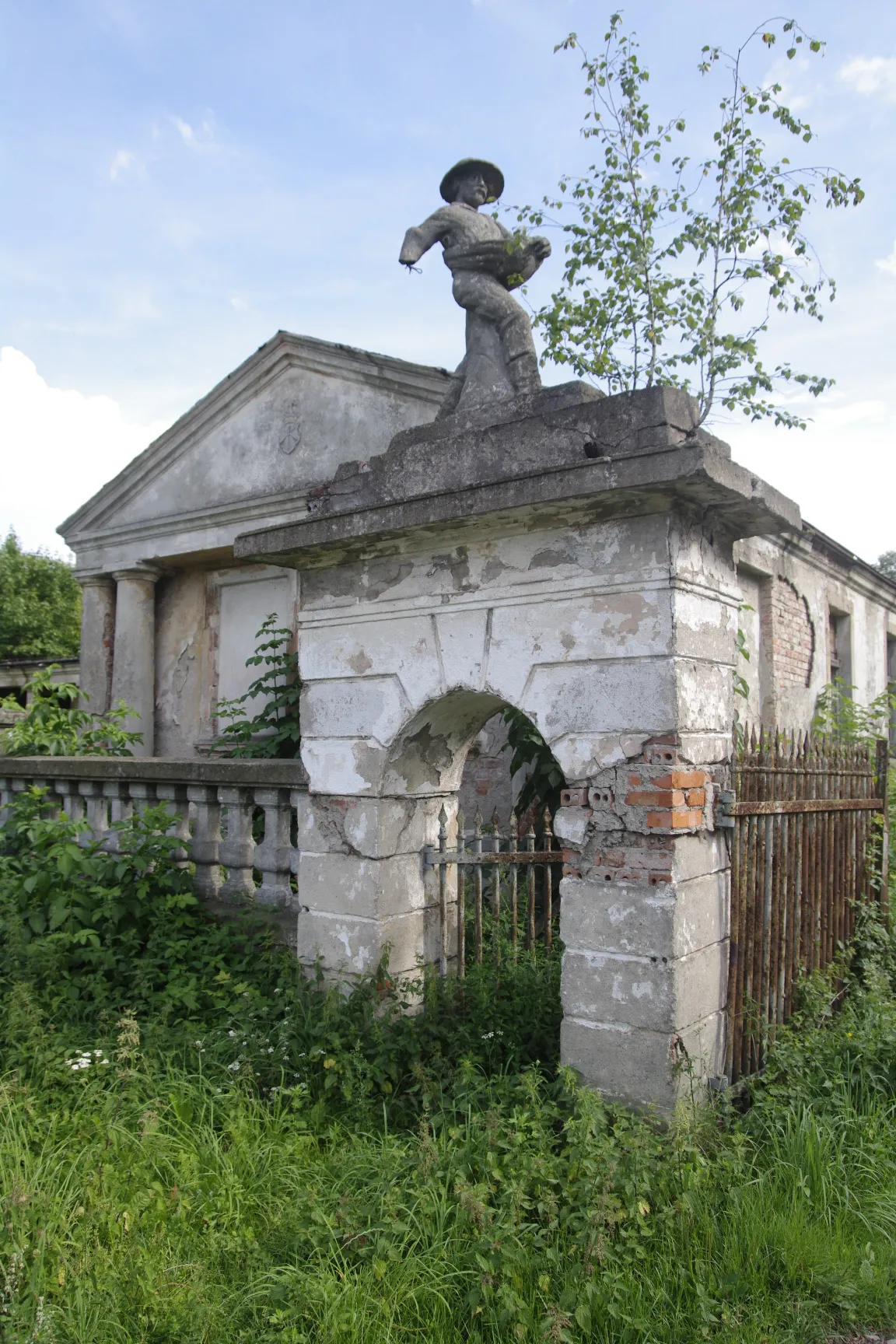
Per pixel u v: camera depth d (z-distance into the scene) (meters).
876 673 13.42
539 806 7.13
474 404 4.64
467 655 4.34
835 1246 3.22
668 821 3.68
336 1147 3.82
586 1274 2.94
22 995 4.65
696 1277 3.05
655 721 3.74
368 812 4.75
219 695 12.13
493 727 8.77
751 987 4.27
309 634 5.05
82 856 5.76
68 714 9.16
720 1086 3.87
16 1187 3.26
